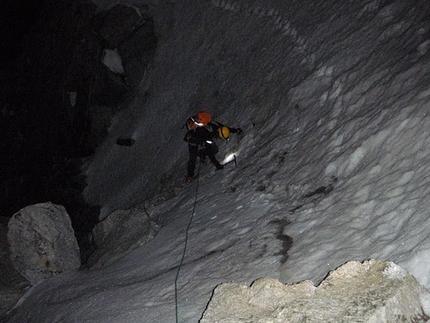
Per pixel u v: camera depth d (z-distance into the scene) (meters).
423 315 3.13
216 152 9.38
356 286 3.33
